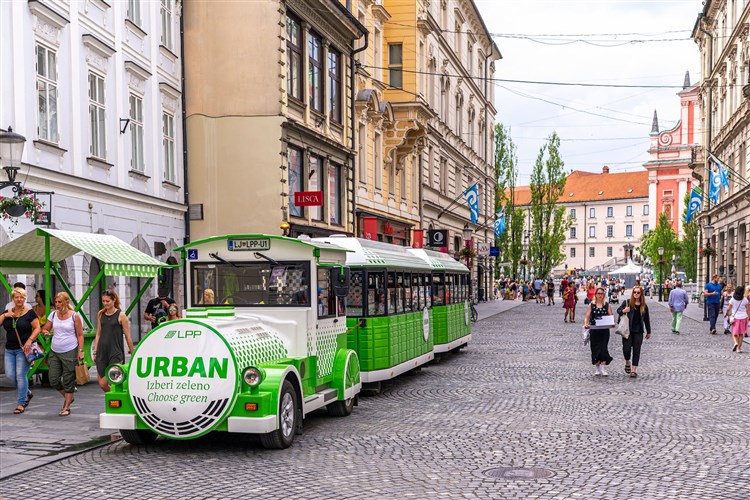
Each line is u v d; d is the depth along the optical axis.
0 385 13.78
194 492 7.11
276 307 10.26
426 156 40.81
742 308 20.59
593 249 127.31
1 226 14.20
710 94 49.06
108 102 18.78
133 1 20.41
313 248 10.33
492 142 61.09
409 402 12.50
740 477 7.55
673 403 12.08
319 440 9.44
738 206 39.38
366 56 32.62
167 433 8.61
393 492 7.07
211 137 23.62
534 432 9.85
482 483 7.37
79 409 11.42
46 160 15.93
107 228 18.55
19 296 11.20
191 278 10.56
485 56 57.41
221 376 8.51
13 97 14.85
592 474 7.69
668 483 7.33
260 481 7.48
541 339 24.50
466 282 21.56
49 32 16.19
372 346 13.23
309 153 25.86
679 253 79.56
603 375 15.52
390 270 14.14
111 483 7.47
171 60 22.81
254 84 23.47
